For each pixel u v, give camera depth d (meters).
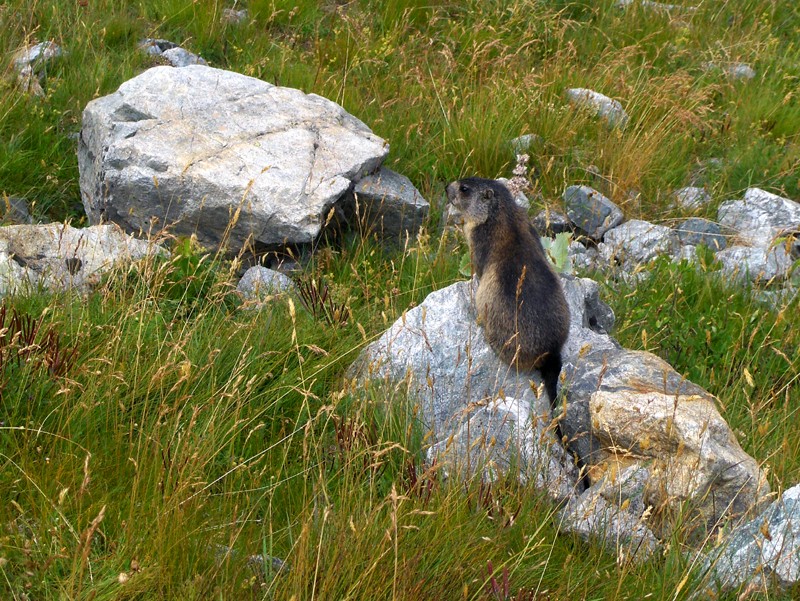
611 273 7.45
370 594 3.54
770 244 7.88
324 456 4.56
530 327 5.20
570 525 4.32
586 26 11.42
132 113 7.27
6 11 9.34
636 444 4.62
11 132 7.83
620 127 9.41
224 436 4.41
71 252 6.05
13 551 3.56
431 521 4.03
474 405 4.56
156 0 10.34
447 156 8.65
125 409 4.43
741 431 5.23
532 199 8.42
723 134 9.94
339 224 7.14
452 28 10.59
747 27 12.05
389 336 5.50
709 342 6.33
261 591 3.59
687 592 3.96
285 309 5.90
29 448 4.12
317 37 10.07
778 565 4.02
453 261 6.96
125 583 3.37
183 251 6.08
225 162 6.85
